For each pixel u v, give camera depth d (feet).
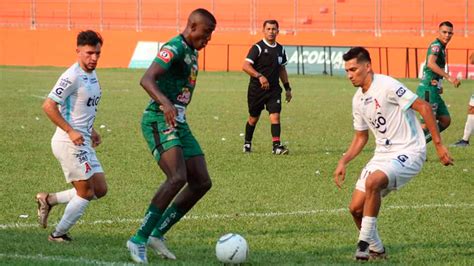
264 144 131.95
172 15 421.59
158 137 59.72
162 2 425.28
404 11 394.52
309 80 306.14
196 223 74.38
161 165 59.62
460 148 131.03
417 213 80.18
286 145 131.23
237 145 130.21
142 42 380.78
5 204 81.71
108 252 61.77
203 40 60.03
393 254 63.10
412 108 60.03
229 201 85.25
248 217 77.30
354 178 101.14
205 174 61.46
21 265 55.98
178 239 67.67
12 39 393.50
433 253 63.72
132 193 88.74
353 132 150.30
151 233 60.49
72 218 64.80
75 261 57.62
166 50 58.70
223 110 188.03
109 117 168.86
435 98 116.88
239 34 369.30
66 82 63.57
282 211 80.53
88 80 65.10
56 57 387.96
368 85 60.90
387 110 60.29
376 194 59.26
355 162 114.62
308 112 188.14
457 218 78.07
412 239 68.90
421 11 384.88
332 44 359.87
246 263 58.75
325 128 156.87
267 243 66.64
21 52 392.68
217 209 80.94
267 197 87.81
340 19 400.26
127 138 135.54
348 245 66.28
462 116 186.50
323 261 60.34
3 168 104.06
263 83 116.57
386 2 397.80
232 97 224.74
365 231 59.93
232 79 306.55
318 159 116.26
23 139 132.26
